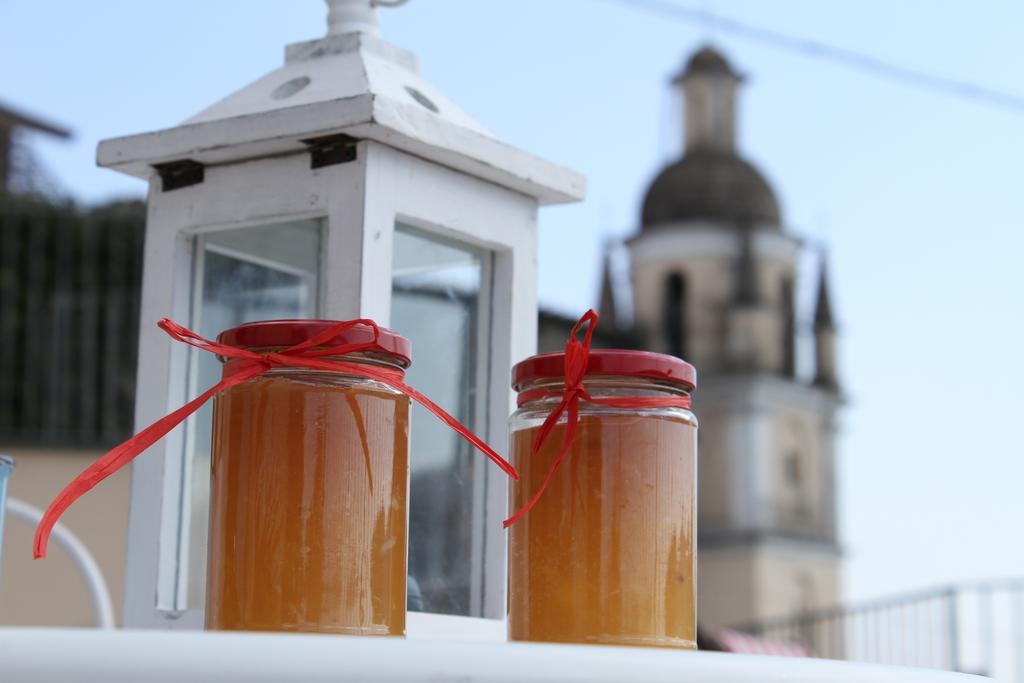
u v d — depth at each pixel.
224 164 1.16
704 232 28.38
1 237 6.74
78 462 4.80
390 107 1.08
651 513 0.83
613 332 22.70
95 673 0.49
